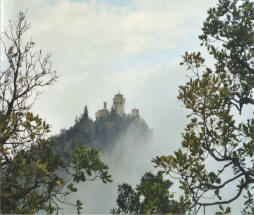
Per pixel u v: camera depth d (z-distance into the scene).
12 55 9.93
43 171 7.76
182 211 8.93
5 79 9.66
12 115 8.78
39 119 9.08
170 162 9.37
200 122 9.92
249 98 12.23
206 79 10.34
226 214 9.09
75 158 8.87
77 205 8.38
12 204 8.01
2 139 8.55
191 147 9.46
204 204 9.20
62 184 8.34
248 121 9.74
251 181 9.61
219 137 9.65
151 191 9.12
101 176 8.85
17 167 7.82
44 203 8.06
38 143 9.02
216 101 9.92
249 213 10.56
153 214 8.88
